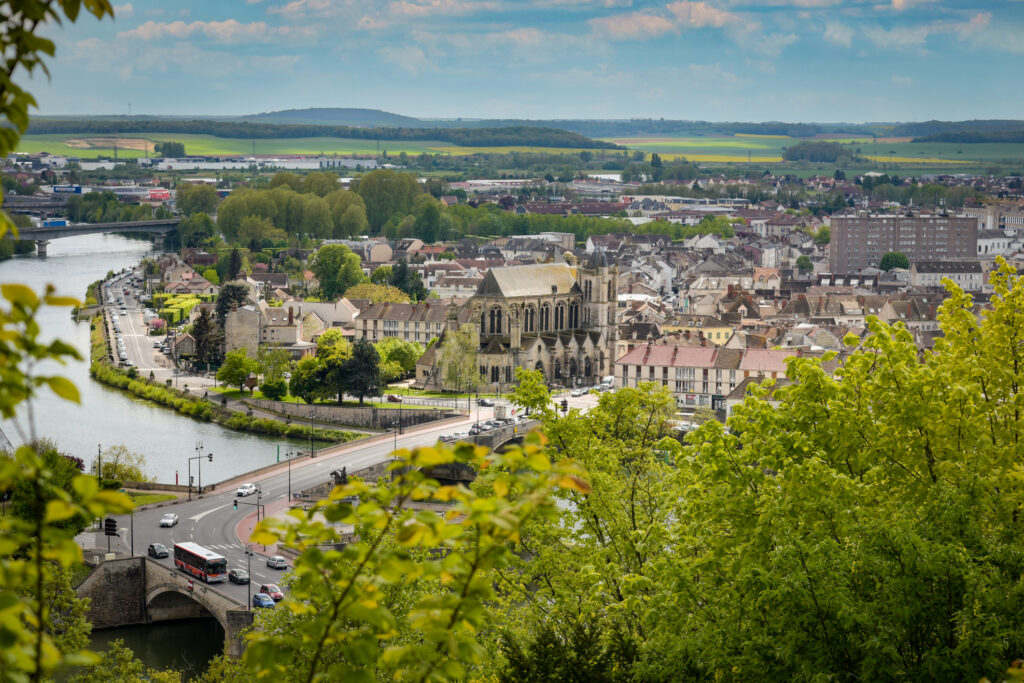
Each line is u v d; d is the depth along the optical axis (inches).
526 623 5167.3
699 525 4436.5
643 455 5925.2
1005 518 4001.0
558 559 5329.7
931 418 4175.7
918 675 3609.7
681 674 3969.0
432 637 1683.1
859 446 4360.2
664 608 4119.1
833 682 3639.3
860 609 3700.8
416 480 1702.8
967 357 4542.3
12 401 1396.4
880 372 4392.2
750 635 3855.8
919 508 4035.4
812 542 3878.0
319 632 1700.3
